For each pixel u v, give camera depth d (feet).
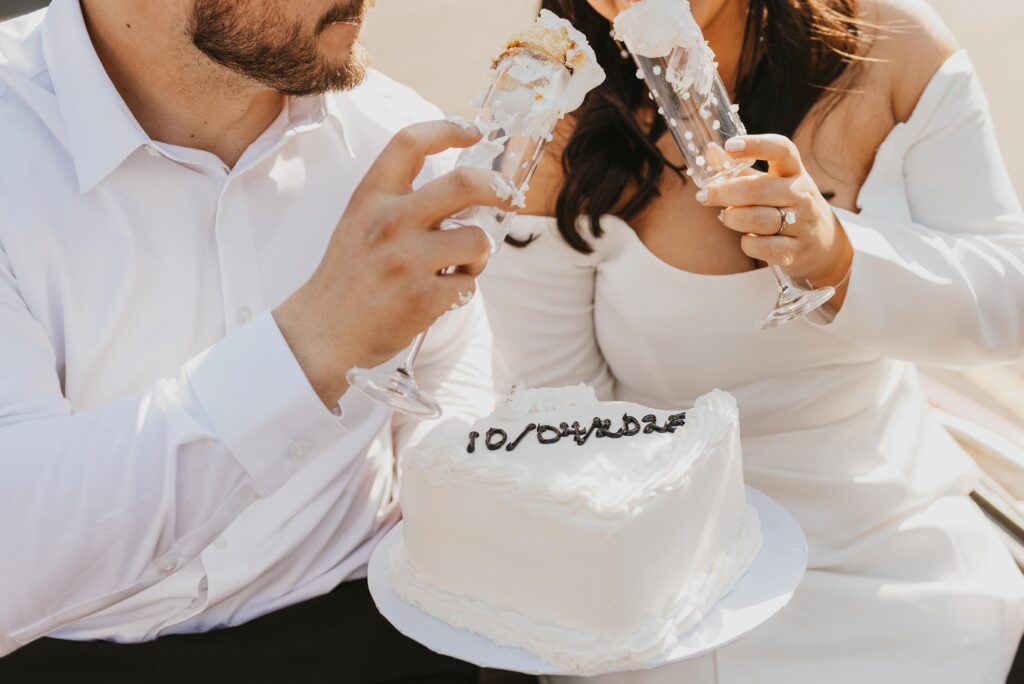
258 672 5.16
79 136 4.80
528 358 6.57
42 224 4.80
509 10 20.12
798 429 6.20
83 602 4.40
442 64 18.07
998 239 5.92
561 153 6.25
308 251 5.45
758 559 5.03
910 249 5.65
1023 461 6.87
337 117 5.49
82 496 4.21
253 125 5.19
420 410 3.88
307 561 5.40
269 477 4.31
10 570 4.22
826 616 5.75
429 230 3.81
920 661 5.67
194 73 4.77
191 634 5.12
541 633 4.44
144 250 4.99
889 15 6.03
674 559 4.52
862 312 5.44
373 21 20.03
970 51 16.96
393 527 5.68
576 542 4.31
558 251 6.33
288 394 4.14
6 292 4.71
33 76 4.91
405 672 5.40
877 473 6.15
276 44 4.55
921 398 6.74
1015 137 14.75
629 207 6.07
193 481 4.27
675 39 4.34
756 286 5.84
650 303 6.05
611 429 5.08
